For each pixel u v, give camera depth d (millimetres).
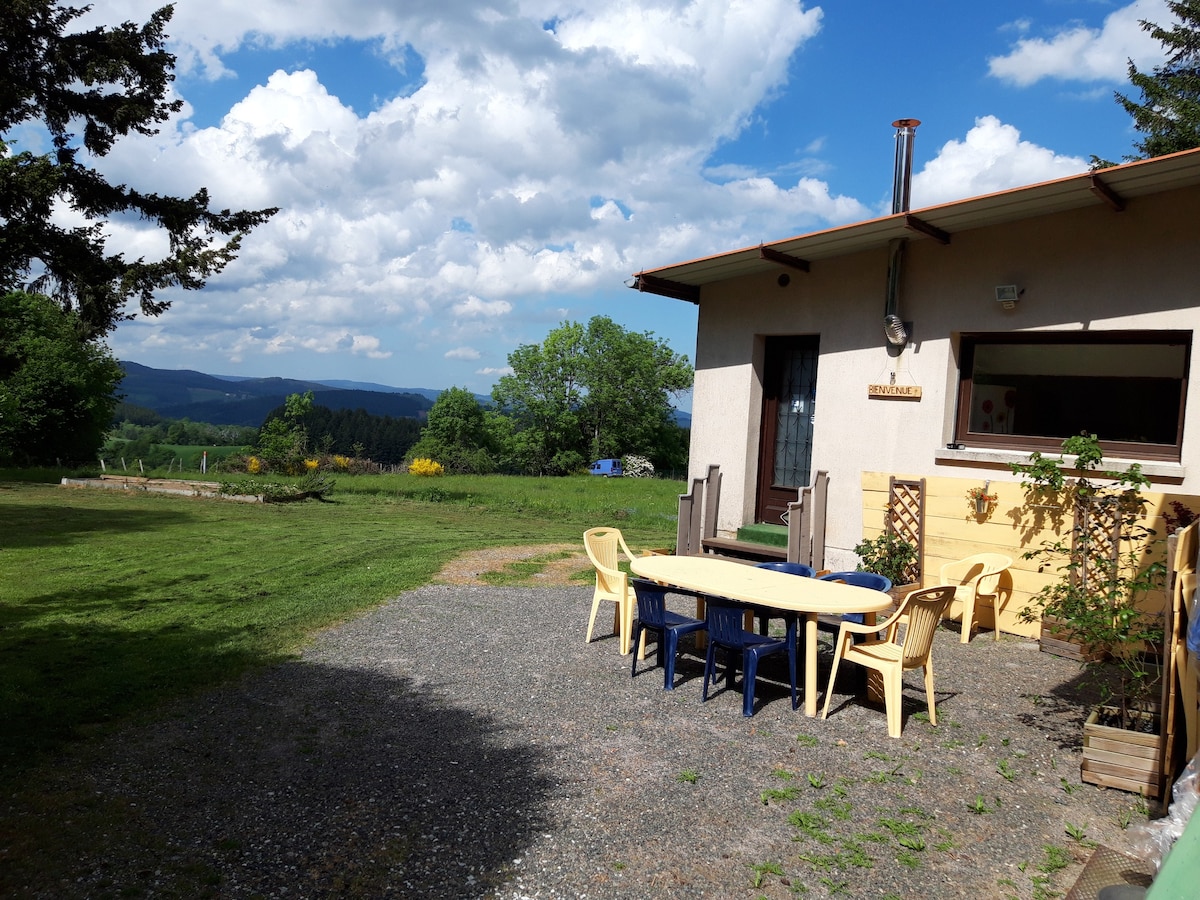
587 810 3916
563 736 4883
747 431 9867
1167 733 4055
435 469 33469
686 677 6156
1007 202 6902
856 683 6078
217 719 4992
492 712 5273
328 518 17172
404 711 5246
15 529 13523
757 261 8961
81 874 3221
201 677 5762
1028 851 3607
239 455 32812
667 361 59062
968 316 7918
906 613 4957
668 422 60625
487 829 3701
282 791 4027
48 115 9797
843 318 8906
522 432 55344
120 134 10078
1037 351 7703
